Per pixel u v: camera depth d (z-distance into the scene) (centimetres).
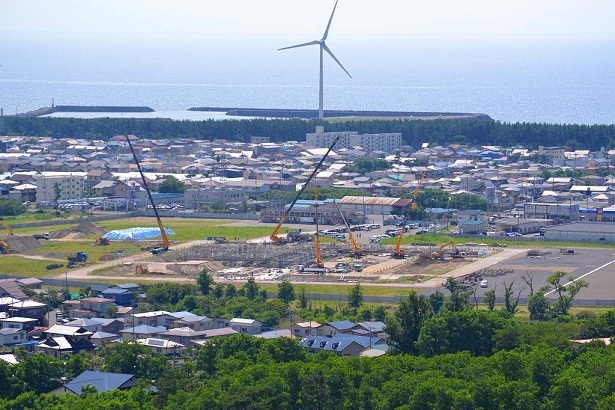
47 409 15212
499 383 15325
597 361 16250
